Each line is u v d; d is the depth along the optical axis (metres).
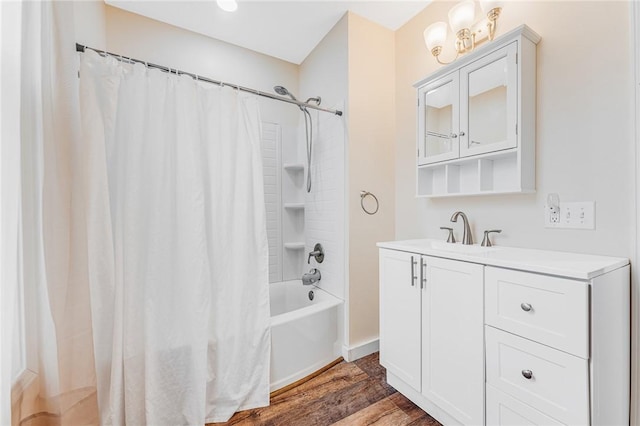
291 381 1.71
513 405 1.03
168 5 1.96
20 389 0.90
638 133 1.03
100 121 1.24
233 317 1.52
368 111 2.08
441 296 1.31
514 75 1.28
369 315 2.08
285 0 1.89
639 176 1.03
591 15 1.16
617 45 1.09
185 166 1.42
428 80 1.72
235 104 1.62
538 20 1.33
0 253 0.75
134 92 1.32
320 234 2.36
